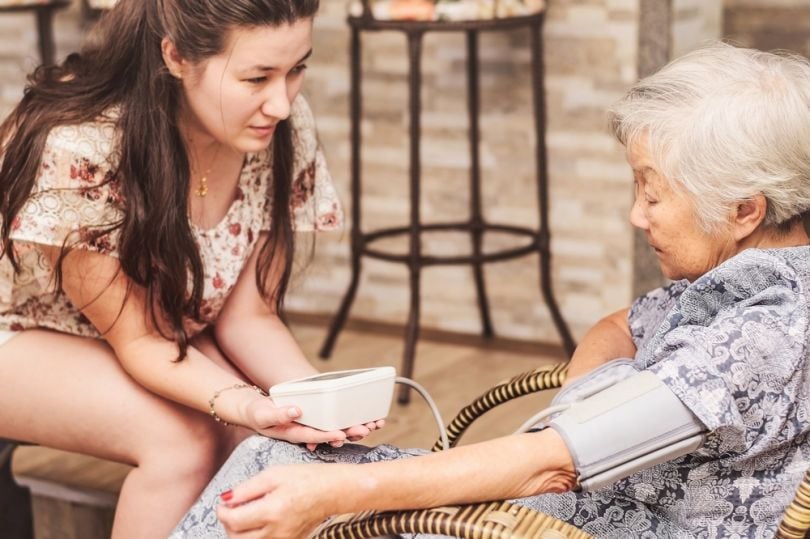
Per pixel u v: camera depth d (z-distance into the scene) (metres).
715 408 1.45
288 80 1.91
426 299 4.55
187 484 2.06
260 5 1.79
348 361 4.15
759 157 1.50
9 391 2.11
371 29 3.80
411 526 1.46
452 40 4.30
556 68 4.14
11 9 4.50
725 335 1.47
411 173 3.84
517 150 4.27
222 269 2.16
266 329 2.26
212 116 1.90
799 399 1.51
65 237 1.95
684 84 1.54
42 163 1.93
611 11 4.01
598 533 1.66
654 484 1.61
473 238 4.27
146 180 1.95
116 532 2.08
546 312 4.35
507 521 1.44
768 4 4.24
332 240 4.68
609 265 4.21
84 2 4.29
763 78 1.53
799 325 1.48
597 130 4.12
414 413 3.60
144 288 2.03
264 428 1.80
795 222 1.59
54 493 2.69
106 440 2.08
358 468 1.47
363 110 4.52
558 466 1.47
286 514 1.44
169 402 2.08
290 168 2.20
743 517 1.56
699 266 1.61
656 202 1.58
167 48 1.88
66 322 2.15
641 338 1.89
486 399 2.00
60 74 2.05
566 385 1.79
